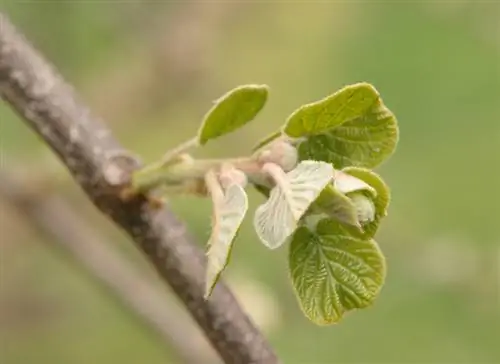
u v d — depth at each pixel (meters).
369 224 0.51
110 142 0.56
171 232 0.55
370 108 0.51
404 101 1.50
